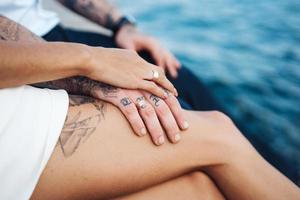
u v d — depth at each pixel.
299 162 1.00
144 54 0.95
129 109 0.54
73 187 0.51
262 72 1.37
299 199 0.55
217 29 1.60
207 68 1.38
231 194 0.57
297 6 1.77
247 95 1.27
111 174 0.52
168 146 0.55
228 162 0.56
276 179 0.56
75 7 0.98
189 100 0.86
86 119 0.53
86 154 0.51
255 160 0.57
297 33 1.55
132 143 0.53
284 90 1.29
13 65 0.47
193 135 0.56
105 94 0.56
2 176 0.46
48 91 0.53
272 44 1.50
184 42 1.52
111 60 0.56
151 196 0.55
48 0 1.70
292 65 1.39
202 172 0.59
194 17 1.69
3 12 0.74
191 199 0.56
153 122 0.54
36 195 0.49
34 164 0.47
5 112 0.47
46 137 0.49
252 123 1.16
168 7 1.79
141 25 1.62
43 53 0.50
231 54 1.45
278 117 1.18
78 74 0.54
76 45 0.54
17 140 0.47
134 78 0.56
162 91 0.57
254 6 1.78
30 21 0.78
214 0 1.86
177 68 0.92
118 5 1.80
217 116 0.62
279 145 1.07
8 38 0.62
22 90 0.50
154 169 0.54
